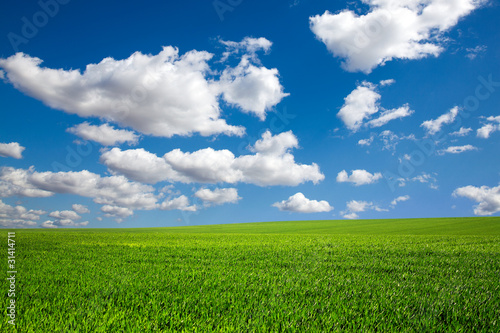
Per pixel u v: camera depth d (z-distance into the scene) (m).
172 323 5.29
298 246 19.55
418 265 12.41
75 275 9.31
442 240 25.38
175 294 7.16
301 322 5.40
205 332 4.89
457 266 12.20
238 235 34.59
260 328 5.04
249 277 9.30
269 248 18.22
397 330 5.17
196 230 69.00
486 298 7.11
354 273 10.23
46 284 8.05
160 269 10.53
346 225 69.88
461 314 5.97
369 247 19.09
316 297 6.98
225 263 12.41
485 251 17.03
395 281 8.90
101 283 8.20
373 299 6.88
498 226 51.84
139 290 7.58
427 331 5.15
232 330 4.93
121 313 5.73
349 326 5.23
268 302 6.53
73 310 5.89
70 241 23.16
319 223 79.56
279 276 9.48
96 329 4.90
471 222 60.34
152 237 30.25
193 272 9.88
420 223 65.75
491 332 5.18
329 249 17.72
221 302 6.52
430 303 6.57
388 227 60.31
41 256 13.99
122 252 15.98
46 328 4.93
